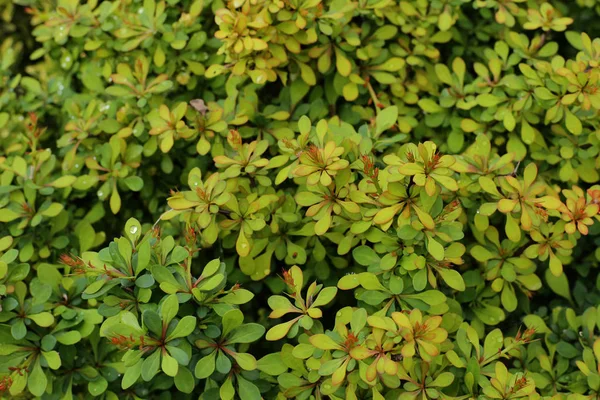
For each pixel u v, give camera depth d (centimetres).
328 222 61
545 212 61
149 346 58
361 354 57
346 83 70
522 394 59
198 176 63
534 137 68
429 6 72
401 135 65
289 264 67
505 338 65
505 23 70
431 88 71
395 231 61
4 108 75
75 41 75
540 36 70
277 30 66
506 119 67
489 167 65
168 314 57
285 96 70
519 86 67
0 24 85
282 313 60
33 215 68
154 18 70
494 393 59
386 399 61
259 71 65
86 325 63
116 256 59
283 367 60
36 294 62
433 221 59
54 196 70
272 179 68
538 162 69
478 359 62
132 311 60
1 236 68
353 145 63
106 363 64
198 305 60
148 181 71
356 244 64
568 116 66
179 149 71
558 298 71
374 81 72
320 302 59
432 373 61
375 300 60
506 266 65
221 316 60
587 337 64
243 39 64
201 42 70
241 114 68
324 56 69
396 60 70
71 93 74
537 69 67
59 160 75
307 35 66
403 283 60
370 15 70
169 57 71
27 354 62
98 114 70
